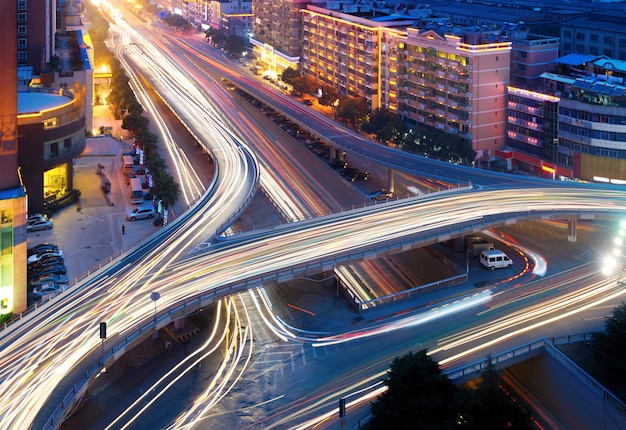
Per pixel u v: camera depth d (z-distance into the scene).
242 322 104.94
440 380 75.12
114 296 98.69
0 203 100.69
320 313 106.75
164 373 93.06
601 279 112.50
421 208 133.88
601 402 78.75
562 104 175.88
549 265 119.56
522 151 193.88
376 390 85.56
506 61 194.12
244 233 124.25
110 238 140.12
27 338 87.38
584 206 129.50
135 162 193.38
